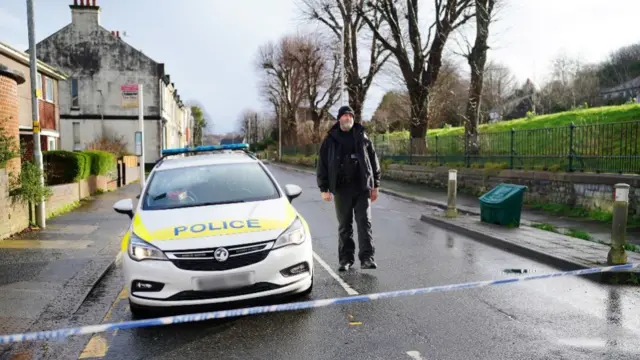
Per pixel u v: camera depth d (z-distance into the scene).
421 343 4.13
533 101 52.56
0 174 8.73
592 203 11.19
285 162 58.78
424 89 23.12
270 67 56.78
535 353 3.87
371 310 4.97
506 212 9.71
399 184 21.88
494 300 5.22
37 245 8.45
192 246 4.52
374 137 28.14
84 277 6.40
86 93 38.31
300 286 4.87
